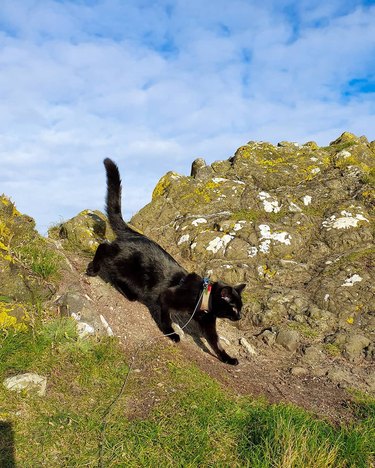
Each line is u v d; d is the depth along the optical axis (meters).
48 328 1.00
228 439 0.84
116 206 1.35
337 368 1.24
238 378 1.12
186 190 2.12
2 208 1.27
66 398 0.87
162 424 0.85
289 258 1.76
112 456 0.76
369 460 0.85
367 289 1.53
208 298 1.18
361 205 1.95
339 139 2.64
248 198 2.04
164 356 1.08
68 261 1.35
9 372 0.90
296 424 0.90
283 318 1.48
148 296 1.23
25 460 0.72
